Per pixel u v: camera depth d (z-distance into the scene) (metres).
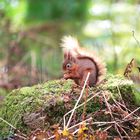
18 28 19.58
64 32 21.80
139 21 21.44
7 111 8.32
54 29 22.14
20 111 8.04
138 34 19.59
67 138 6.93
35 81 11.91
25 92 8.34
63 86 8.34
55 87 8.38
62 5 24.14
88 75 7.73
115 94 7.93
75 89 8.02
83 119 7.26
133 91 8.09
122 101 7.88
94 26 22.56
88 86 7.95
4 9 22.08
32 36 19.98
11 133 7.90
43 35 21.17
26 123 7.84
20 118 7.94
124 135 7.52
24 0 23.84
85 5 24.39
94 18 23.89
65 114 7.55
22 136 7.68
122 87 8.05
